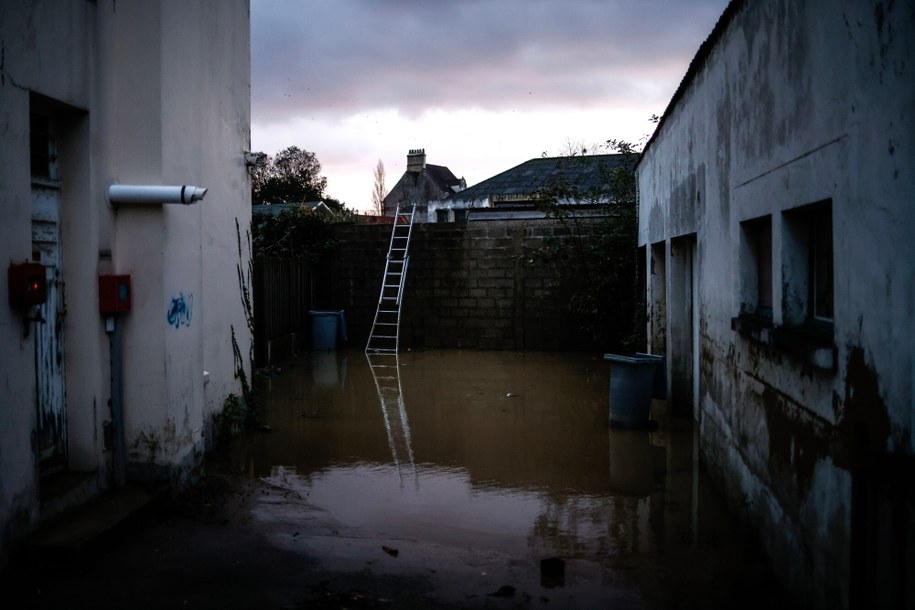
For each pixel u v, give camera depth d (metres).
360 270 15.72
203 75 7.24
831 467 3.50
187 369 5.74
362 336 15.74
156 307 5.29
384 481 6.45
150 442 5.33
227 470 6.67
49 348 4.84
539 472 6.76
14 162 4.11
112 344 5.25
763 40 4.76
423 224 15.34
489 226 15.05
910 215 2.78
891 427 2.92
